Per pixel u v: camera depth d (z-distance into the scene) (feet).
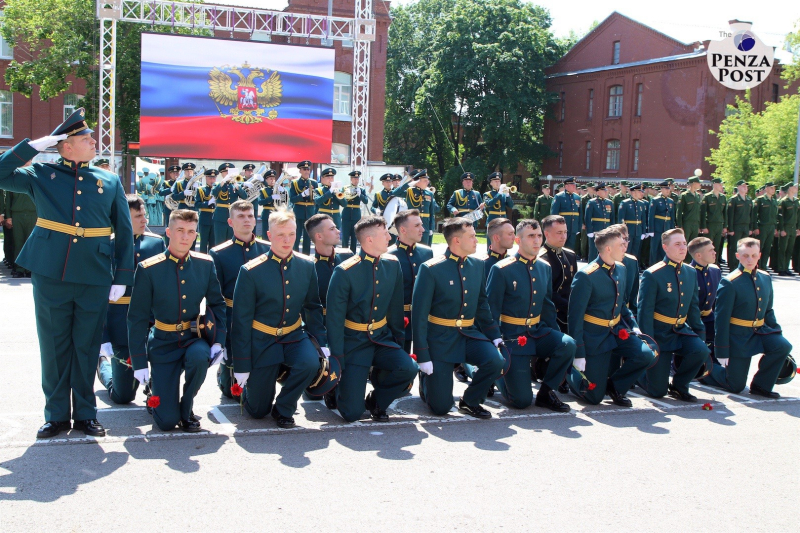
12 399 19.90
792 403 22.52
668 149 113.80
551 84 134.21
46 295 16.56
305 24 72.74
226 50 73.15
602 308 21.45
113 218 17.38
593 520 13.58
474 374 19.83
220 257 20.83
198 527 12.77
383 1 105.60
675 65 112.16
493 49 122.11
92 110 85.25
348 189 54.49
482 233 94.48
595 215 58.80
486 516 13.58
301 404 21.02
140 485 14.46
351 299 19.01
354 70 74.95
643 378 23.04
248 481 14.85
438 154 143.02
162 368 17.85
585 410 21.06
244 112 74.43
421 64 144.66
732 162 99.91
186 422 17.88
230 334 20.25
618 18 121.39
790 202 61.41
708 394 23.41
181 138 72.79
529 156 131.34
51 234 16.48
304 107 76.38
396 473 15.55
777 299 45.68
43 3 85.92
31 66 89.66
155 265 17.81
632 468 16.29
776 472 16.30
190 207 53.42
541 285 21.30
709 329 25.14
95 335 17.20
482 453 16.98
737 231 60.75
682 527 13.46
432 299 19.77
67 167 16.94
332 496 14.24
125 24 86.17
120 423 18.39
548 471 15.94
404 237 22.08
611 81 122.42
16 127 105.29
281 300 18.48
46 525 12.64
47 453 15.98
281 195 55.36
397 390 19.15
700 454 17.34
